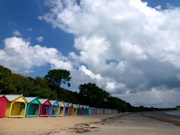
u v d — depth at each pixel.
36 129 19.33
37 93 47.44
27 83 47.41
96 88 94.62
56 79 69.88
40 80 63.78
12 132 16.25
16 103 31.33
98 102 96.06
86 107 65.19
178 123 42.00
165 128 28.25
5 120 23.95
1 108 26.72
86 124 29.52
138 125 32.34
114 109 127.19
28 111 33.97
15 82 43.88
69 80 72.44
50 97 53.12
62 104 44.72
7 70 45.69
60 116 43.25
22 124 21.97
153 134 20.36
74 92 90.88
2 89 36.91
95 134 18.47
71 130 20.95
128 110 186.25
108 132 20.41
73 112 52.16
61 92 74.44
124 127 27.33
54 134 17.25
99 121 38.84
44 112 38.16
